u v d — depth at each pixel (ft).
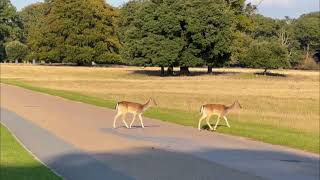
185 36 290.15
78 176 39.09
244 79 271.49
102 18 373.61
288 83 243.81
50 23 368.27
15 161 46.39
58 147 54.75
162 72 307.58
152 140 60.95
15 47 442.50
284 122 90.17
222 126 76.43
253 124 83.87
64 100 125.70
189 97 152.97
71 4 364.58
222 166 44.01
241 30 349.61
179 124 79.46
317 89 201.46
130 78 275.18
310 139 64.08
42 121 80.28
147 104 76.13
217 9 286.46
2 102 117.50
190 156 49.26
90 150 52.80
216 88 200.85
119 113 74.84
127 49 295.48
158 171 41.29
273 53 328.08
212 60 301.43
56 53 365.81
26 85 195.83
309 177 39.78
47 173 40.47
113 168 42.55
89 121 81.10
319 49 500.74
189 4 287.28
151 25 285.84
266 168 43.50
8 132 66.95
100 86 210.59
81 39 366.02
